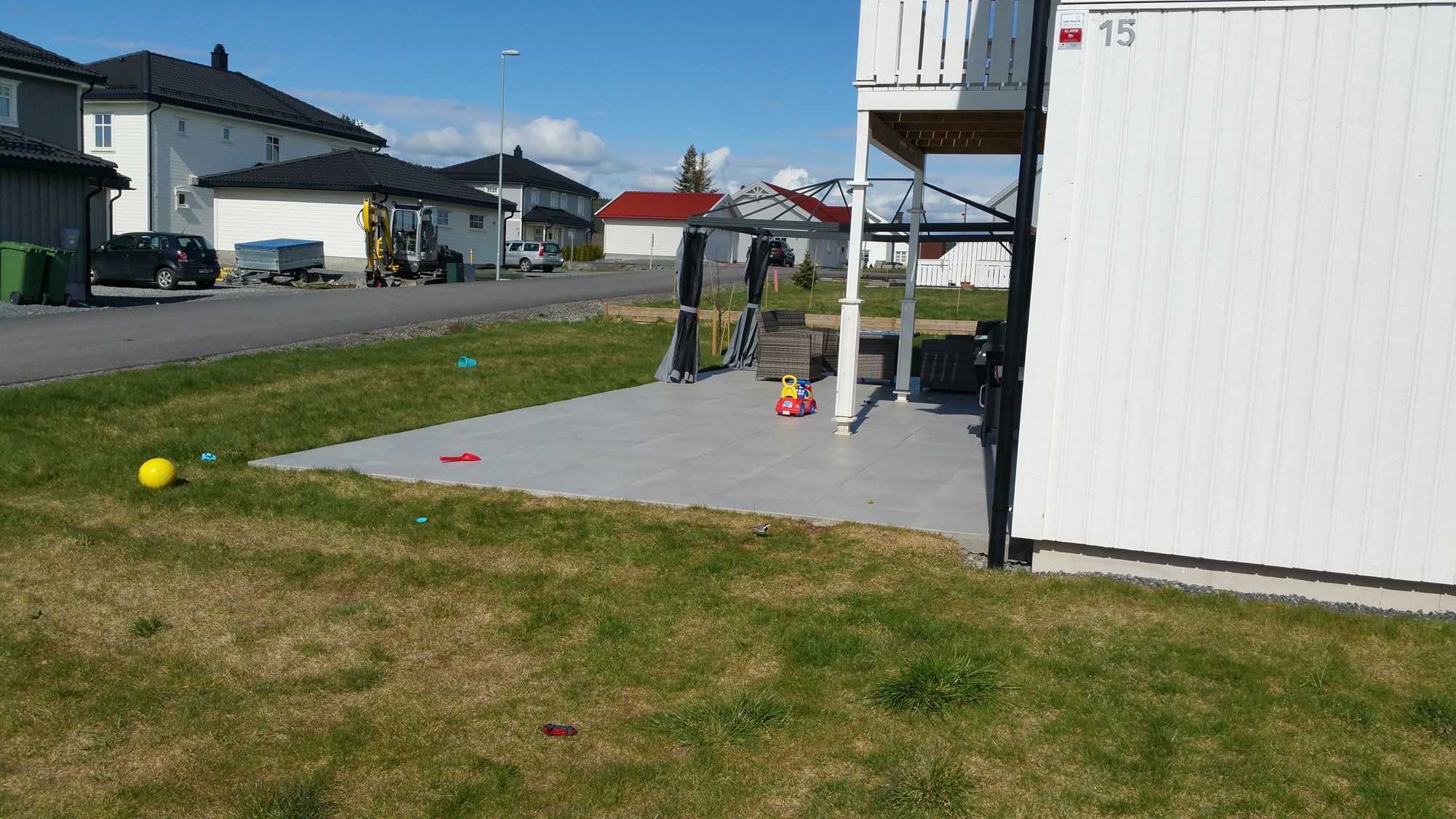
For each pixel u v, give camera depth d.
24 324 15.84
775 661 4.34
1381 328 4.82
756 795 3.31
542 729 3.76
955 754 3.56
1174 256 5.10
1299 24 4.80
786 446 9.16
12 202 19.28
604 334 19.14
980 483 7.71
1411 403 4.82
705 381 13.96
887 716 3.84
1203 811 3.21
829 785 3.36
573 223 64.56
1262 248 4.96
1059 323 5.32
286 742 3.66
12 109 27.59
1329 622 4.81
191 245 25.67
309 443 8.86
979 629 4.67
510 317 21.62
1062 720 3.80
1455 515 4.80
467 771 3.46
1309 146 4.85
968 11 8.63
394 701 4.00
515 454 8.54
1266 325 4.99
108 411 9.67
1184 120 5.02
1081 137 5.18
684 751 3.60
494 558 5.79
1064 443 5.39
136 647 4.50
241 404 10.38
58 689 4.05
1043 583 5.35
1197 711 3.87
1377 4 4.67
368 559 5.73
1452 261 4.70
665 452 8.77
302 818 3.14
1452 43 4.61
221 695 4.04
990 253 42.16
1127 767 3.46
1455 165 4.65
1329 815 3.20
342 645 4.55
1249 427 5.07
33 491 7.14
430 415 10.45
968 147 12.10
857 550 5.89
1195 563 5.34
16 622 4.76
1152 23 5.02
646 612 4.91
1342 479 4.95
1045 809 3.23
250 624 4.79
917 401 12.69
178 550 5.86
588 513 6.65
